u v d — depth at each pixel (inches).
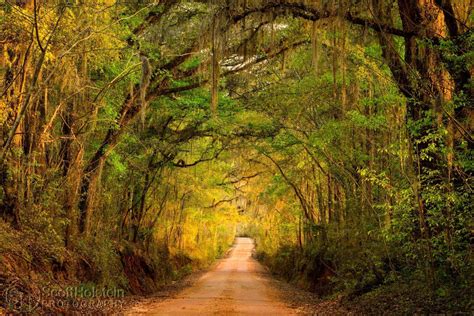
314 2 582.6
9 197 521.7
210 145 1194.6
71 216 661.3
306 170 1143.0
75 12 550.3
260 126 1016.2
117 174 906.1
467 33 453.4
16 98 488.7
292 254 1449.3
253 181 1668.3
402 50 642.8
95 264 689.6
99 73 732.0
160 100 943.0
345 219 832.9
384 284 610.9
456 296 408.2
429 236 485.7
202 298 763.4
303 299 820.0
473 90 467.2
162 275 1187.3
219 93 935.7
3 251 445.4
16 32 478.9
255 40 701.9
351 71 690.8
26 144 542.9
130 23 723.4
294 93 892.6
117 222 982.4
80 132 633.0
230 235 3641.7
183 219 1727.4
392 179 553.6
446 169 472.4
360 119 619.5
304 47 807.1
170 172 1217.4
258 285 1135.0
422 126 472.7
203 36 653.3
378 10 535.5
